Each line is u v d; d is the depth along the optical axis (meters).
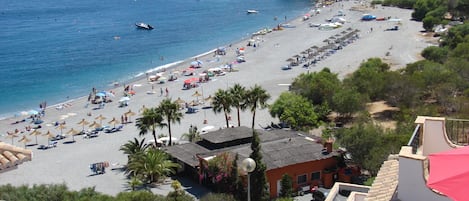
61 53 180.00
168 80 132.38
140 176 67.50
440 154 13.95
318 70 134.25
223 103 86.00
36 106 118.31
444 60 131.50
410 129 67.00
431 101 94.25
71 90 131.62
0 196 48.38
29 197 49.78
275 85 120.81
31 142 88.94
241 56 158.12
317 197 58.38
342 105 90.69
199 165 65.00
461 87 94.56
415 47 160.50
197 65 148.62
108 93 117.00
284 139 68.12
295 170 61.53
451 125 20.36
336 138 69.75
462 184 12.69
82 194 53.91
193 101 109.75
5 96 127.12
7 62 165.88
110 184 67.69
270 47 174.25
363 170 63.97
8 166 19.81
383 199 16.12
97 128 93.69
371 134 62.28
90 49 186.75
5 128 99.56
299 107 89.19
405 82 94.62
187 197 57.12
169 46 190.00
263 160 60.94
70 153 81.94
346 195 26.30
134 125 95.69
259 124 92.44
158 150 70.50
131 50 183.88
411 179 14.83
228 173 59.09
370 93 99.62
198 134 81.81
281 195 59.69
